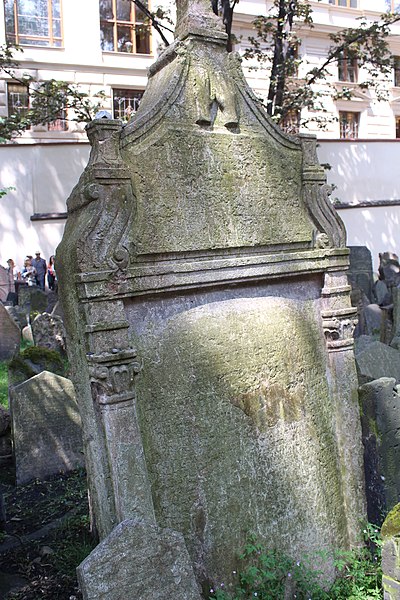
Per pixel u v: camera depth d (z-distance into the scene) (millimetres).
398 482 4773
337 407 4676
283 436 4391
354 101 23859
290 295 4551
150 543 3318
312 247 4641
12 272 16438
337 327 4641
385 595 3590
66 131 19156
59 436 6641
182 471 3934
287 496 4359
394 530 3572
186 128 4059
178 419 3947
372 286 16141
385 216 20000
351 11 23281
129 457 3672
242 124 4363
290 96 13594
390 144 20047
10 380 7918
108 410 3635
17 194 16906
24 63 18969
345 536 4648
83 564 3158
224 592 3906
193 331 4059
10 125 12320
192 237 4027
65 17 19422
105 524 3744
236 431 4172
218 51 4301
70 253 3689
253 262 4258
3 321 12055
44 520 5387
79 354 3820
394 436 4750
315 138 4695
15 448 6418
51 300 15477
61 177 17203
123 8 20469
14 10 18922
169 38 16766
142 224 3822
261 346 4340
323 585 4363
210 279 4059
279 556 4207
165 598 3311
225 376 4160
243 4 20062
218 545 4008
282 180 4508
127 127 3818
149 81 4488
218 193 4168
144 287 3799
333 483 4633
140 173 3846
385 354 6727
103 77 20047
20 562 4633
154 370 3879
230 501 4090
